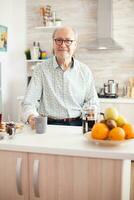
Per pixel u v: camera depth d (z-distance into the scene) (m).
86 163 1.38
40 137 1.59
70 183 1.42
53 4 4.38
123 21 4.12
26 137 1.59
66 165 1.41
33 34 4.50
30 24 4.49
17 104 4.68
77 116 2.16
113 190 1.37
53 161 1.43
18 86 4.64
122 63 4.23
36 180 1.44
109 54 4.27
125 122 1.50
